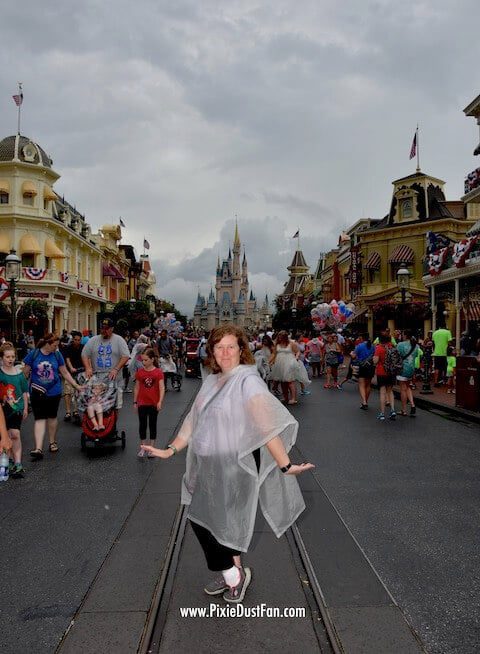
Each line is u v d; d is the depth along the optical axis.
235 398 3.63
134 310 46.38
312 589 4.16
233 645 3.43
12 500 6.55
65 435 10.81
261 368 16.30
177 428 11.58
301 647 3.42
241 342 3.84
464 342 18.30
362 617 3.74
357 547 4.97
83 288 43.41
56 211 40.88
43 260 37.31
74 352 12.72
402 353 12.91
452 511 6.06
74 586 4.30
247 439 3.56
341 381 22.25
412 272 41.94
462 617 3.81
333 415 13.15
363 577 4.35
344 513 6.00
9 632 3.66
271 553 4.77
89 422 9.09
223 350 3.79
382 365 12.43
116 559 4.71
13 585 4.34
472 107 23.86
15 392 7.59
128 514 6.01
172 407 14.95
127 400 16.42
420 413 13.47
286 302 97.12
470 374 13.13
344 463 8.27
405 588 4.24
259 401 3.56
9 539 5.30
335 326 31.50
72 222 43.94
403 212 43.09
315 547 4.96
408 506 6.23
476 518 5.83
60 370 9.22
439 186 43.47
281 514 3.88
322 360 25.31
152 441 9.14
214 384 3.83
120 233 57.19
